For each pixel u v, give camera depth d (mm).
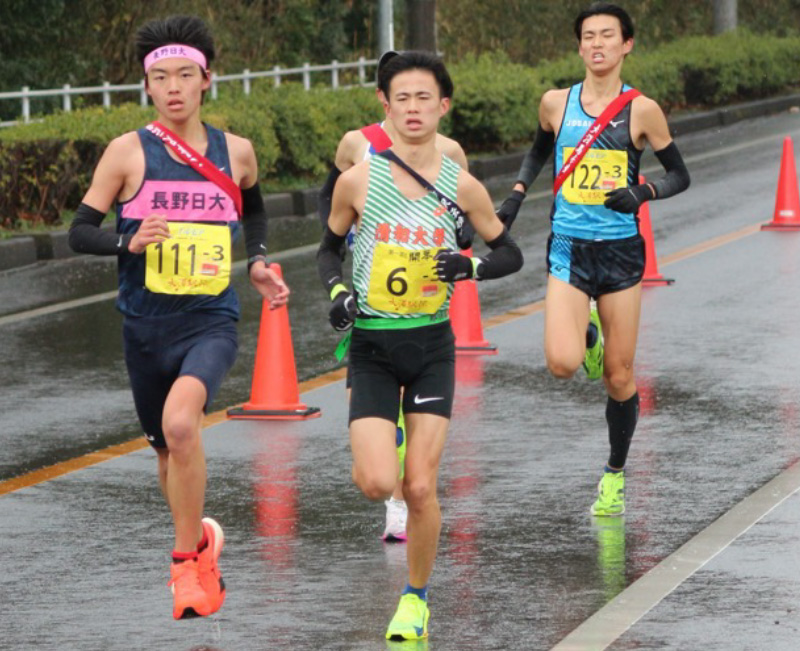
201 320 16359
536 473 22094
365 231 15688
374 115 61438
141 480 22375
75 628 16297
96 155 49094
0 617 16672
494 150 65000
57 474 22750
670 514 19891
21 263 43125
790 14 114750
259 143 54375
